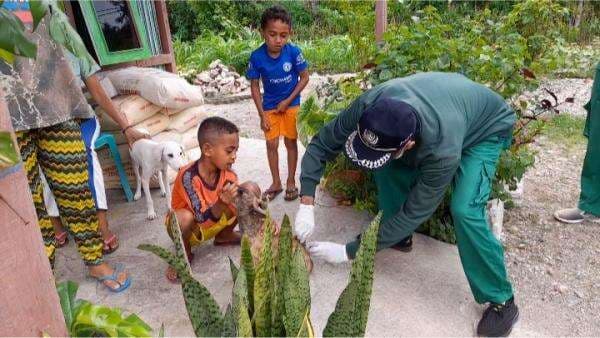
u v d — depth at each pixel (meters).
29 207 1.21
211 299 1.40
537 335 2.45
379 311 2.44
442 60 3.24
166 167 3.31
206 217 2.61
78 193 2.41
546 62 3.82
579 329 2.54
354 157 2.10
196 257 2.91
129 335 1.43
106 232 2.97
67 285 1.62
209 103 7.86
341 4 5.19
